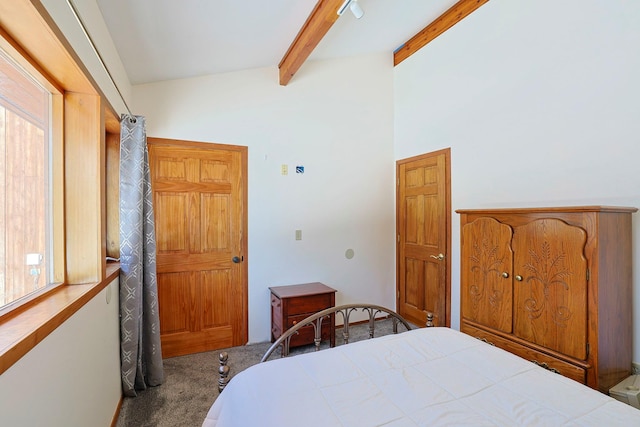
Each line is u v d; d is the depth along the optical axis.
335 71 3.69
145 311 2.42
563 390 1.23
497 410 1.10
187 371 2.65
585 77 2.17
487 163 2.85
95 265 1.79
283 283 3.41
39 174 1.60
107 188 2.59
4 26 1.16
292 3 2.21
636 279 1.89
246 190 3.22
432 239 3.47
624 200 1.98
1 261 1.23
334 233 3.68
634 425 1.01
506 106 2.69
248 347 3.16
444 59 3.29
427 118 3.53
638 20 1.92
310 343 3.11
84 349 1.52
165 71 2.71
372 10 2.93
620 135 2.00
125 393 2.26
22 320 1.14
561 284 1.79
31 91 1.52
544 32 2.41
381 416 1.07
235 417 1.12
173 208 2.93
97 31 1.76
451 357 1.51
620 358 1.79
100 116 1.82
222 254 3.12
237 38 2.49
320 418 1.06
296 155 3.47
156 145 2.87
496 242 2.16
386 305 4.02
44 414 1.12
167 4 1.86
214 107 3.09
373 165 3.91
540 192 2.44
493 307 2.18
